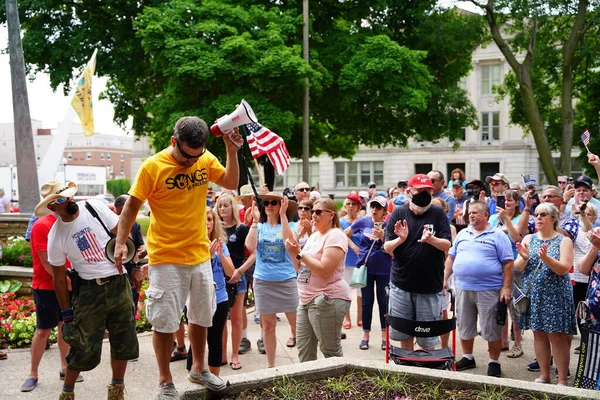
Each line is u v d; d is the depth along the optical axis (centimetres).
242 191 851
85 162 11331
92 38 1942
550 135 2722
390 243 575
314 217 528
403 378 423
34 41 1927
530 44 2198
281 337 773
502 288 599
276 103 1827
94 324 455
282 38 1742
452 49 2084
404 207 591
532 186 931
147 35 1677
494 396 399
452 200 984
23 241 1073
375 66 1755
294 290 602
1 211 2044
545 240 567
